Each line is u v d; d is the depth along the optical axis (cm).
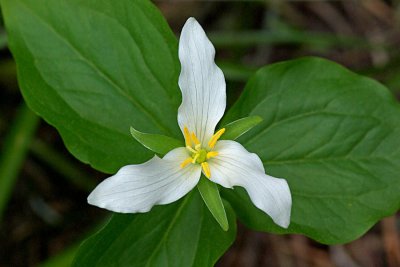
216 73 38
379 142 42
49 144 53
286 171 42
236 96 53
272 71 42
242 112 42
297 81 42
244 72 51
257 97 42
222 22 57
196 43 38
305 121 43
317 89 42
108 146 41
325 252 53
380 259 52
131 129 39
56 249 51
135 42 42
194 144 39
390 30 57
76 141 41
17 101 53
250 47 56
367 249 53
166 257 41
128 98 42
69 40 42
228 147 39
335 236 42
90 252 40
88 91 42
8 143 48
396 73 53
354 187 42
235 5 57
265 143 43
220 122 43
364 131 42
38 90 41
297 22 58
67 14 42
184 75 38
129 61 42
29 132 48
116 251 40
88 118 41
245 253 52
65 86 41
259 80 42
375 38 57
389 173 42
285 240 53
